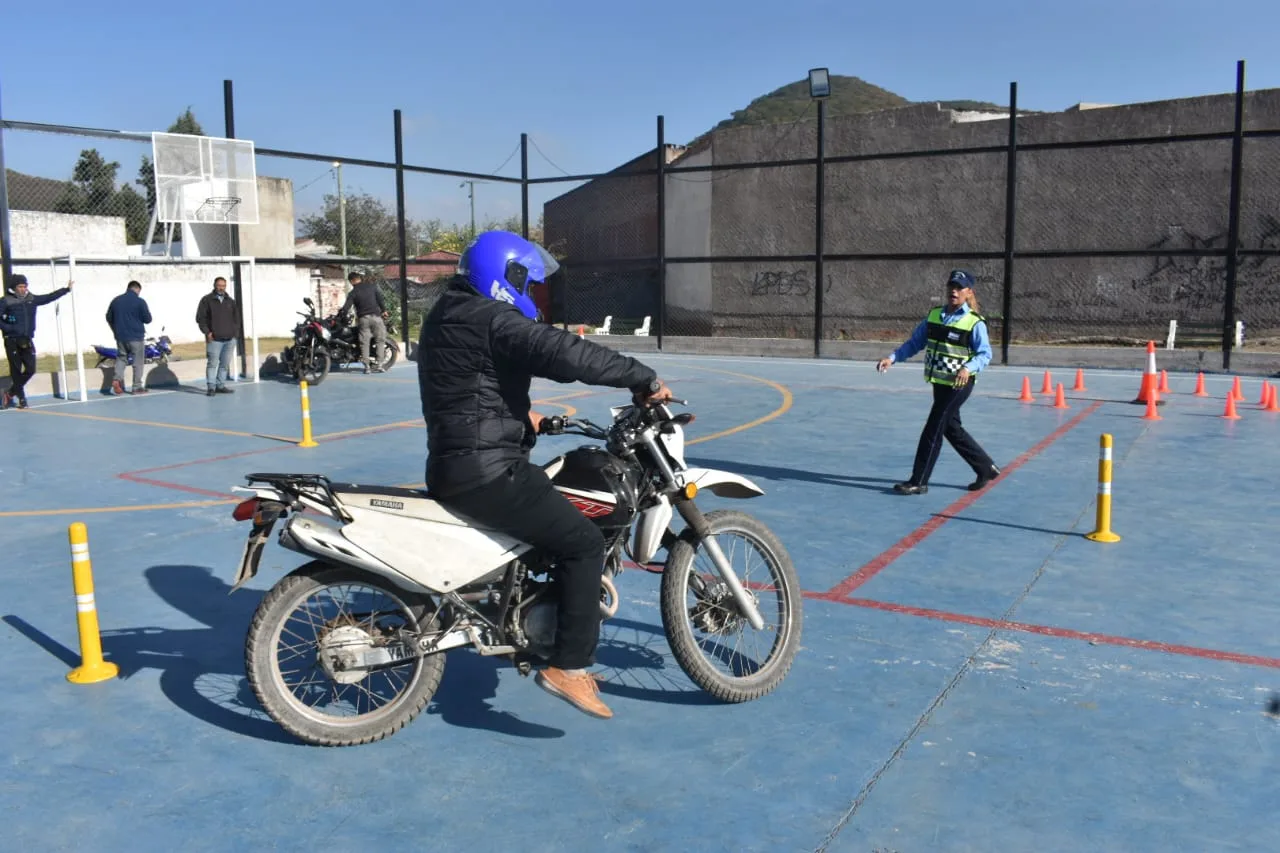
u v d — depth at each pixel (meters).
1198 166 20.89
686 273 27.72
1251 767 3.77
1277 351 19.75
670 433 4.09
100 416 13.21
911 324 24.33
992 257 18.42
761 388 15.59
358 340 18.20
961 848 3.29
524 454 3.84
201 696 4.53
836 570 6.23
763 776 3.77
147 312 15.65
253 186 16.67
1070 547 6.66
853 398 14.33
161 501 8.27
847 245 24.89
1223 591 5.73
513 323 3.62
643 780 3.76
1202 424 11.54
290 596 3.93
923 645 5.00
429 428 3.82
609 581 4.15
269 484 3.85
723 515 4.42
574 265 23.42
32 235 25.45
